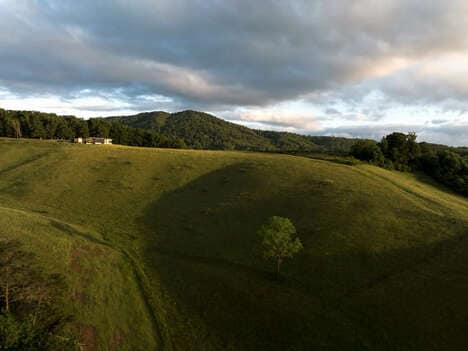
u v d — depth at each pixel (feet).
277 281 128.57
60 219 175.11
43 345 75.41
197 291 121.19
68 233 150.51
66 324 89.76
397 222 161.99
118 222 179.83
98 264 128.47
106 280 119.75
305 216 173.17
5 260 101.65
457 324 102.32
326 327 104.27
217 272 133.80
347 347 96.84
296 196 195.00
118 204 202.90
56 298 98.12
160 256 146.10
